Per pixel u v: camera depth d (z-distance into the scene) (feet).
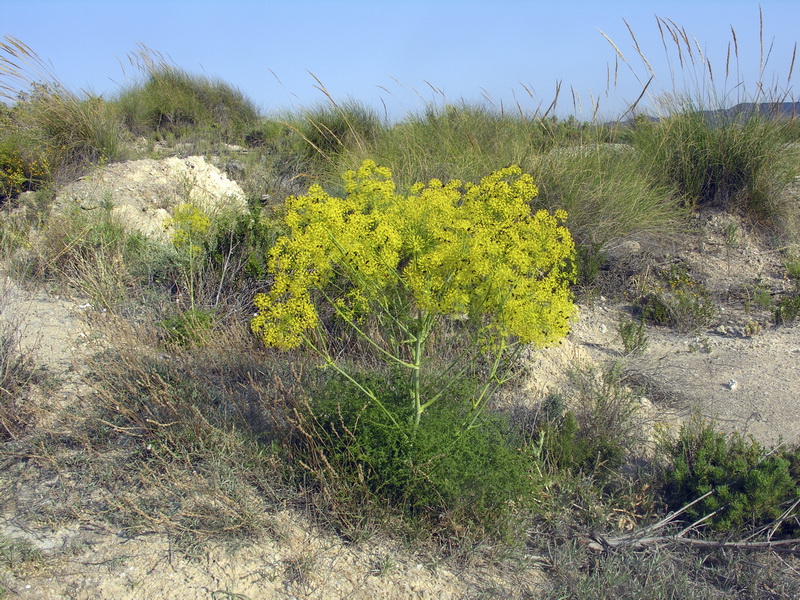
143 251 18.86
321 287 9.49
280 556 8.88
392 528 9.43
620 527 10.49
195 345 13.15
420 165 23.61
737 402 14.40
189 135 40.22
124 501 9.43
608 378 14.24
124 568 8.38
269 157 34.27
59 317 15.38
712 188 24.82
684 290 20.29
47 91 29.32
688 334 18.51
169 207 24.70
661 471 11.51
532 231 8.92
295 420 10.47
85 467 10.11
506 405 13.43
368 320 14.35
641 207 22.90
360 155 26.09
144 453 10.32
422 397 10.73
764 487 10.17
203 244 17.94
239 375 12.82
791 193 24.76
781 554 9.95
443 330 14.11
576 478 11.13
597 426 12.32
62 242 18.60
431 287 8.81
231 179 30.99
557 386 14.61
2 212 23.59
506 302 8.80
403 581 8.74
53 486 9.72
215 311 15.56
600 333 18.43
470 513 9.59
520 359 14.69
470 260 8.60
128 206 23.36
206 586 8.25
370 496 9.50
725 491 10.38
